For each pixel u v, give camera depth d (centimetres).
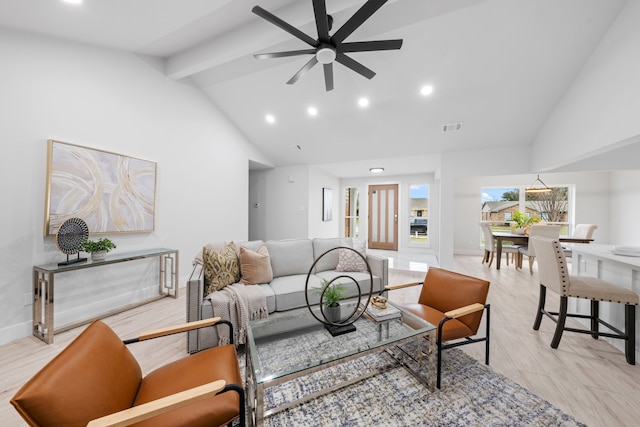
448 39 263
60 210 248
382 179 739
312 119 425
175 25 244
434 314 194
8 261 222
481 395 158
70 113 260
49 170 241
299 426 138
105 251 265
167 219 354
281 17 242
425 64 294
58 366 85
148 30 253
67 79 258
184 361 129
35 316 228
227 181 453
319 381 174
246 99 405
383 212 746
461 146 436
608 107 235
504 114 352
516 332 240
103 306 285
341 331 165
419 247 704
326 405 152
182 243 375
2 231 219
